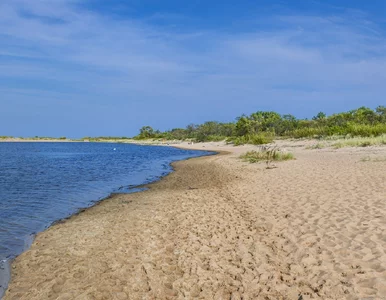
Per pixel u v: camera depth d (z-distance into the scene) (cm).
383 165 1457
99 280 547
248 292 477
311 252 578
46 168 2478
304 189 1100
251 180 1438
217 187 1371
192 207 1023
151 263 602
